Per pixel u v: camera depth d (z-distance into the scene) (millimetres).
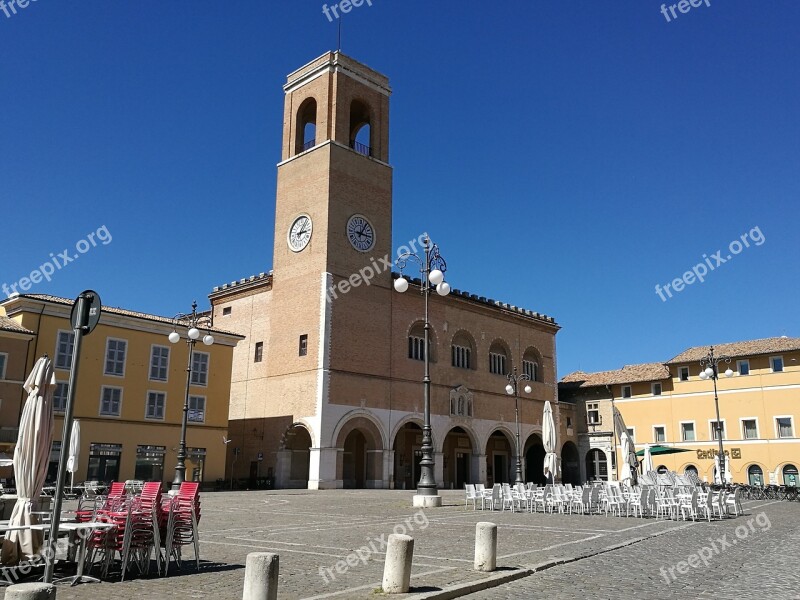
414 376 57781
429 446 29062
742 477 65250
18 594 6234
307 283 53250
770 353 65000
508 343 69438
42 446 12070
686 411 70125
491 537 12312
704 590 11086
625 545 16766
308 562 13188
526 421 69750
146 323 47062
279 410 52781
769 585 11562
